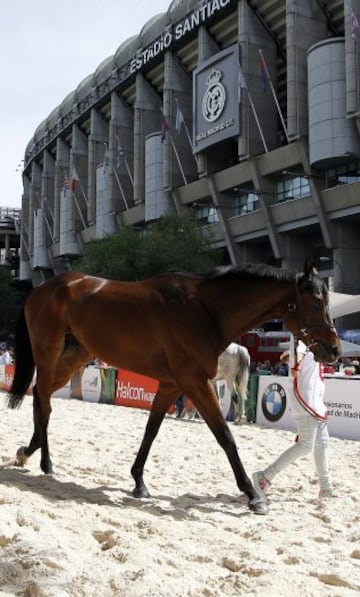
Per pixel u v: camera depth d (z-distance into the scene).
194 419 14.48
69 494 5.44
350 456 9.46
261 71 44.97
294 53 41.06
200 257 39.12
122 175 58.69
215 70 46.16
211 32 48.81
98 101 62.25
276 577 3.50
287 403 13.11
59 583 3.11
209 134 46.66
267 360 29.05
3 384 22.92
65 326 6.11
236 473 5.39
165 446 9.48
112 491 5.82
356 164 38.78
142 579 3.19
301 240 44.53
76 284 6.09
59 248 70.81
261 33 45.28
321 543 4.49
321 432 6.14
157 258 37.91
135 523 4.59
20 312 6.67
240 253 47.50
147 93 56.31
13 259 104.62
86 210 66.81
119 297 5.72
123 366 5.77
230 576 3.46
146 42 54.44
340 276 39.72
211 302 5.53
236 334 5.62
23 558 3.38
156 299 5.55
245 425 13.55
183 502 5.70
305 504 5.93
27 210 85.69
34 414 6.42
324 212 39.88
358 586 3.51
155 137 52.47
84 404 17.66
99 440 9.64
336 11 41.94
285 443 10.59
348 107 36.88
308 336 5.49
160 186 51.97
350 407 12.20
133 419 13.44
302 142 40.53
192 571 3.54
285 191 43.66
